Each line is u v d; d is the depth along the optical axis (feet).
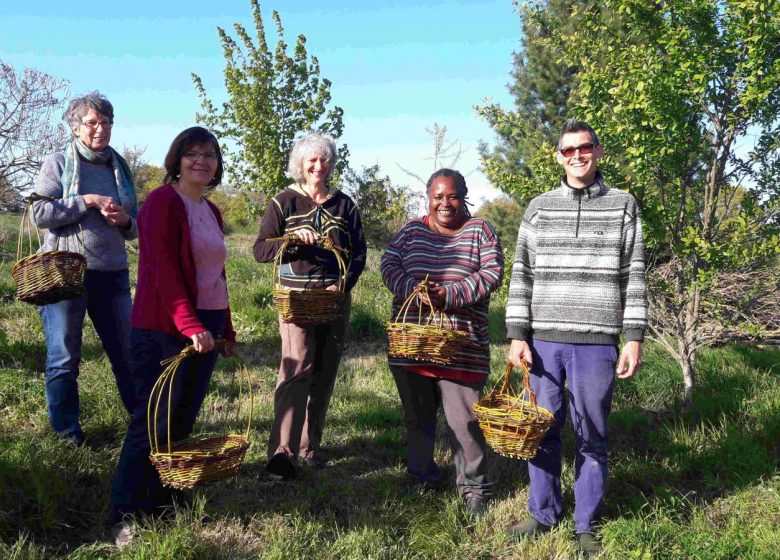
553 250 11.87
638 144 17.17
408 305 12.87
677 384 19.72
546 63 56.18
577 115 18.74
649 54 17.13
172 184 11.16
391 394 19.81
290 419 13.53
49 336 13.80
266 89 38.88
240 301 28.22
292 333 13.47
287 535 11.44
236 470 9.88
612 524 11.77
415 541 11.69
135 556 10.03
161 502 11.42
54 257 11.93
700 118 17.97
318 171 13.85
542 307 11.92
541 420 10.85
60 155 13.84
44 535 10.98
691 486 14.49
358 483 13.98
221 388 19.35
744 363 22.09
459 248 13.20
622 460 15.38
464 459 13.04
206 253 11.05
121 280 14.17
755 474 14.57
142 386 10.79
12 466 12.21
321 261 13.71
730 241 17.71
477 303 13.20
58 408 13.93
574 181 11.87
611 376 11.65
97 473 12.95
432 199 13.32
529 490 13.71
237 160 40.24
